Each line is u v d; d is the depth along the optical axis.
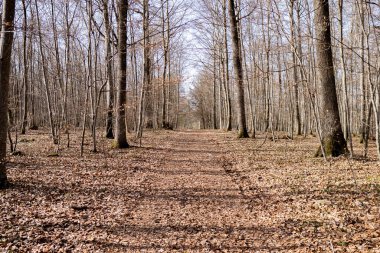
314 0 11.59
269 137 22.45
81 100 31.00
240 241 5.46
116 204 7.36
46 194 7.62
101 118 26.34
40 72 34.94
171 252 5.06
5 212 6.18
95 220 6.27
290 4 13.26
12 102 14.15
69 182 8.87
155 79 22.33
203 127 66.00
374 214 5.91
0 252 4.61
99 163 11.76
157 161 13.05
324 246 5.00
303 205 6.93
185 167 12.04
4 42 7.50
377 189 7.26
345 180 8.30
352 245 4.91
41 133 23.39
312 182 8.50
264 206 7.25
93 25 14.84
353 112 34.28
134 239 5.53
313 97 12.54
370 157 11.76
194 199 7.94
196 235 5.73
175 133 30.39
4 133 7.75
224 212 6.97
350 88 30.39
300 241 5.28
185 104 62.94
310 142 19.17
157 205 7.44
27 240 5.11
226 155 14.81
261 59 27.30
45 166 10.77
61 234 5.48
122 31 15.07
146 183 9.40
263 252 5.02
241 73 21.73
